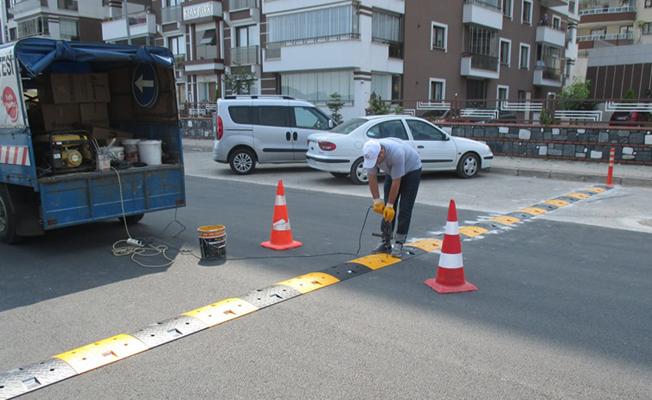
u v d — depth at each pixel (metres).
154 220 8.16
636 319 4.40
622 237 7.16
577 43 50.66
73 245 6.73
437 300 4.80
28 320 4.41
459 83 32.94
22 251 6.46
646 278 5.45
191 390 3.33
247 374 3.52
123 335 4.09
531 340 4.00
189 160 17.47
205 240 5.99
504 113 19.05
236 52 32.09
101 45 6.18
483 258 6.13
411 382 3.41
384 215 5.68
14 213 6.46
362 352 3.81
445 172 13.71
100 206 6.40
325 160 11.73
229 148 13.46
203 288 5.13
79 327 4.26
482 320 4.36
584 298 4.87
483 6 32.66
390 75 28.27
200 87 35.25
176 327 4.23
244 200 9.90
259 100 13.59
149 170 6.80
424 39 29.72
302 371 3.55
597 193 10.69
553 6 41.34
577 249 6.54
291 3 27.38
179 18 35.56
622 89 22.88
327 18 26.20
